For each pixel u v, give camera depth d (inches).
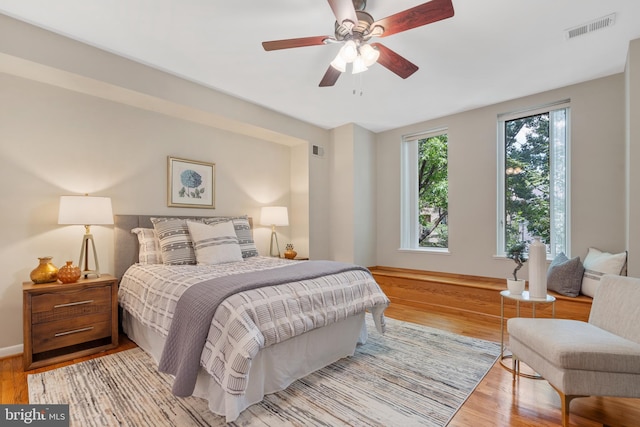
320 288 85.4
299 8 81.0
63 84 103.0
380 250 194.4
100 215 100.2
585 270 118.1
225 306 66.4
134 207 122.3
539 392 75.7
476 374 84.8
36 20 86.2
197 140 142.7
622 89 119.1
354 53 75.4
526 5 80.4
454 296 147.4
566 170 134.8
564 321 76.6
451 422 64.0
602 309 76.7
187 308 70.5
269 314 70.3
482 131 154.9
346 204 181.3
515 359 80.0
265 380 73.5
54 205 104.0
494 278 151.3
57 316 89.3
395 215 188.7
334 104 149.3
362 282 98.7
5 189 95.6
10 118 96.6
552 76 121.5
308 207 175.8
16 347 95.8
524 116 145.6
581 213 127.7
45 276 92.4
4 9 81.4
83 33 92.3
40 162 101.7
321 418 65.0
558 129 137.2
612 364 58.7
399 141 187.3
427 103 148.9
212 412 66.2
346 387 77.7
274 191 175.9
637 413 67.2
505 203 152.4
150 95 111.9
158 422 63.1
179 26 88.8
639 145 98.0
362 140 185.9
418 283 159.3
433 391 76.0
